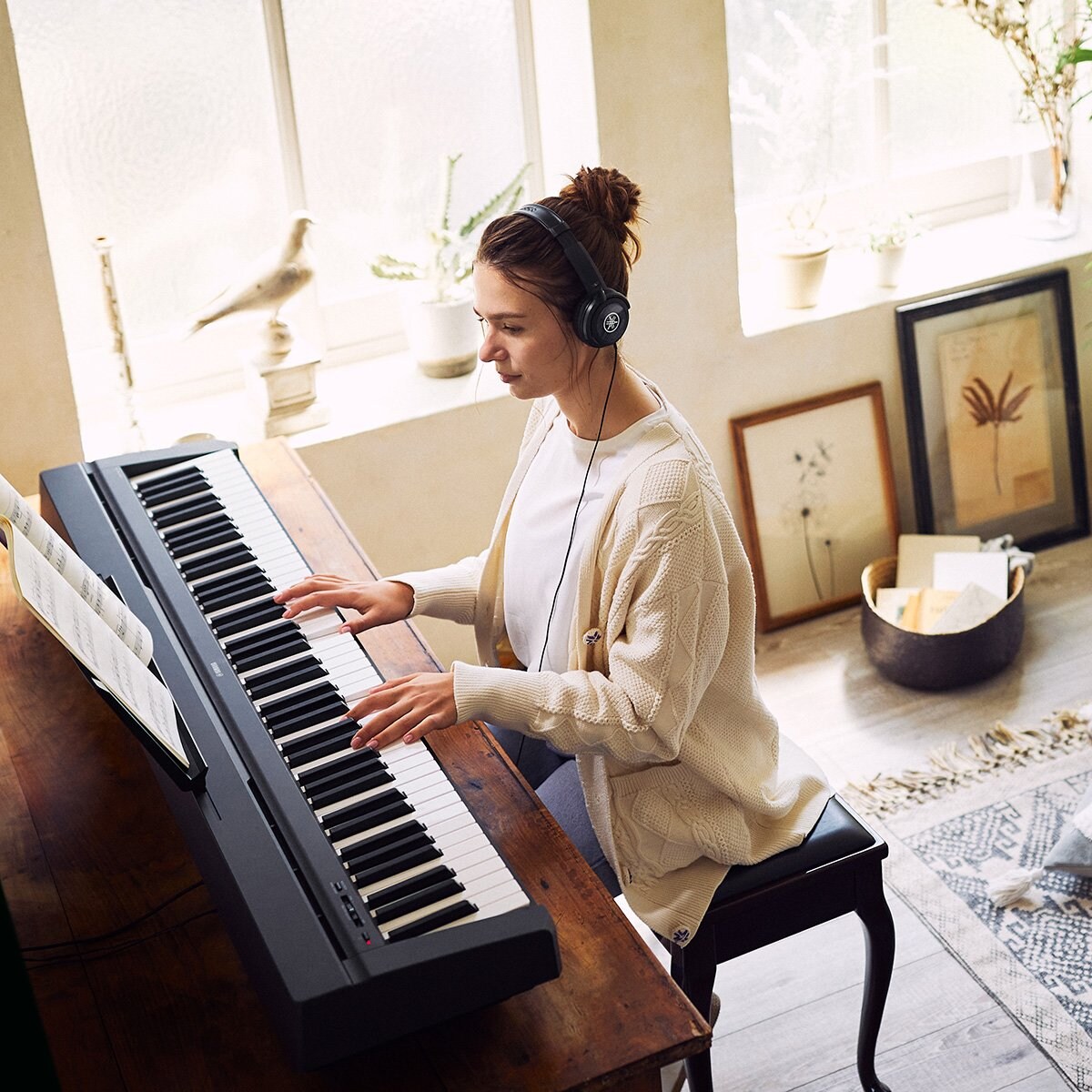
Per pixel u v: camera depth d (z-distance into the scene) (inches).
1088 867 96.7
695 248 117.3
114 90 105.4
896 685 121.8
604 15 106.5
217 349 116.5
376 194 118.0
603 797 69.7
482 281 64.8
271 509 79.1
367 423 111.7
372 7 111.4
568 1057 49.6
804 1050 88.8
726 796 70.9
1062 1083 85.2
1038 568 136.4
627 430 67.7
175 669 64.0
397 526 115.6
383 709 62.3
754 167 130.2
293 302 117.7
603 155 111.4
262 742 59.8
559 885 56.8
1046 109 128.9
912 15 129.8
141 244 111.0
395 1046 50.4
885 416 131.8
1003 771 110.3
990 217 141.6
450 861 54.7
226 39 107.5
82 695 70.1
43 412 99.7
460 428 114.5
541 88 117.3
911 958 94.7
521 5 114.8
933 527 135.4
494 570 77.3
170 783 58.7
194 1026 51.7
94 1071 50.1
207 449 85.0
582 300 63.6
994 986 92.0
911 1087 85.6
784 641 129.6
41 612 50.7
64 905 57.4
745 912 71.2
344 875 52.9
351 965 48.0
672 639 64.2
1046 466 138.4
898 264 128.7
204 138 109.8
